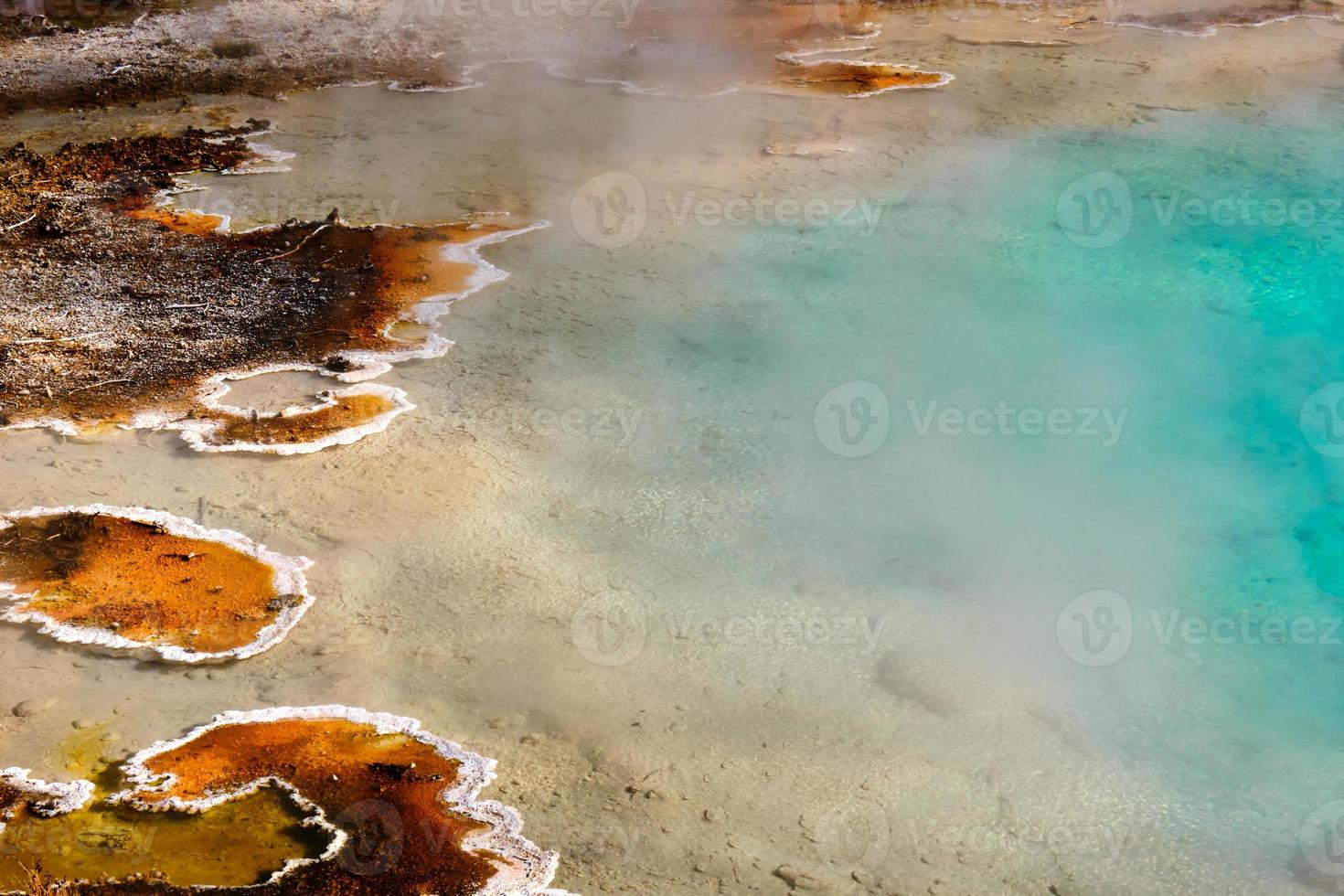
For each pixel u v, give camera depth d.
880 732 5.51
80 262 10.34
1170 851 4.88
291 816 5.04
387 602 6.40
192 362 8.75
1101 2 17.03
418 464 7.51
